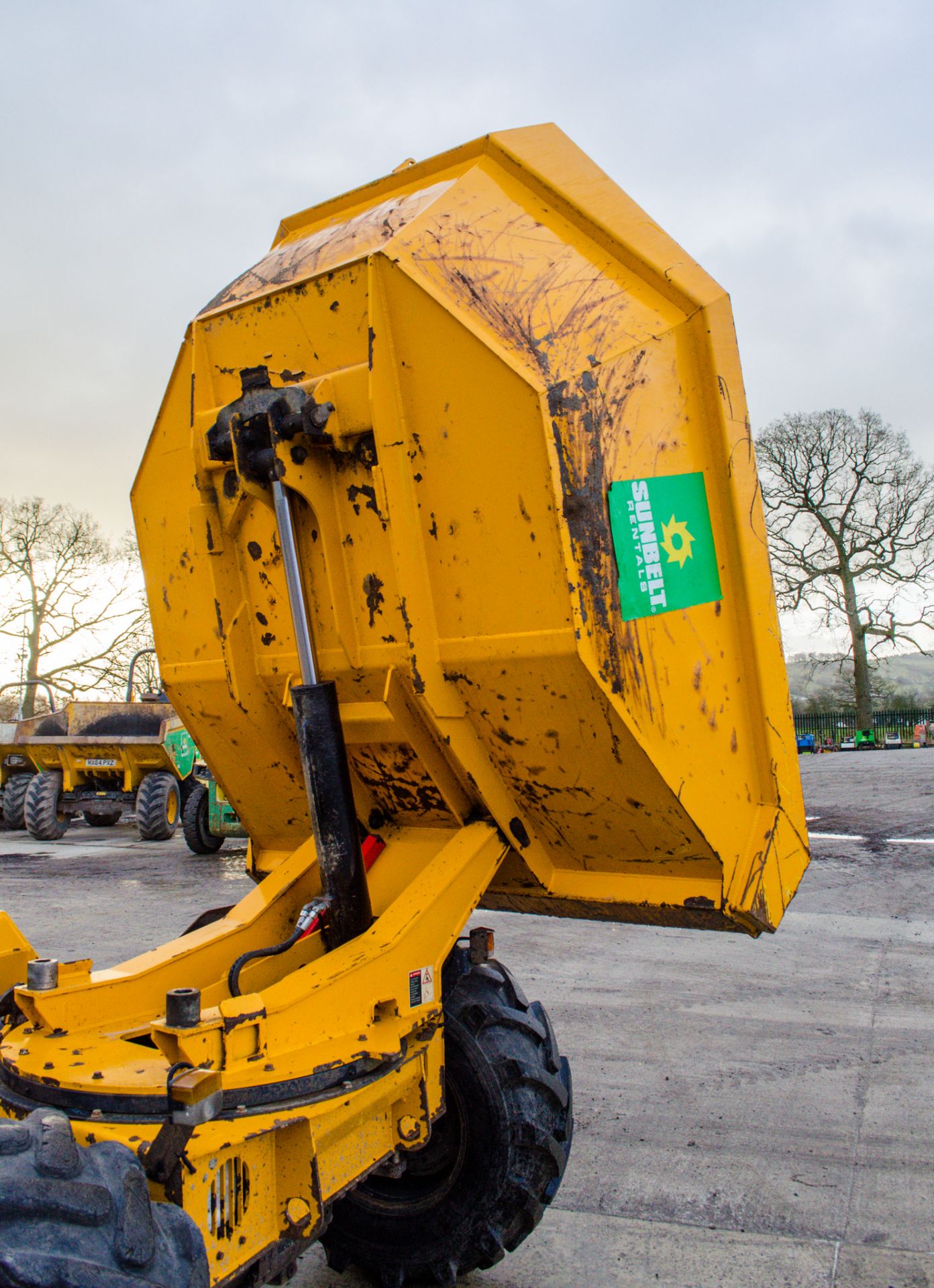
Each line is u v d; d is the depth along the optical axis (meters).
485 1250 2.66
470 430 2.37
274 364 2.71
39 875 10.34
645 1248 3.03
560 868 2.95
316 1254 3.15
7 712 38.25
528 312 2.49
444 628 2.53
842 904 7.80
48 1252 1.41
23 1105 2.00
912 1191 3.33
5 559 37.09
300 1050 2.10
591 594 2.34
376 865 2.99
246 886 9.59
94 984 2.34
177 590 2.99
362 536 2.57
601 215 2.84
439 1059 2.51
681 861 2.71
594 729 2.44
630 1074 4.41
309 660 2.51
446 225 2.58
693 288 2.81
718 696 2.75
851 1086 4.22
